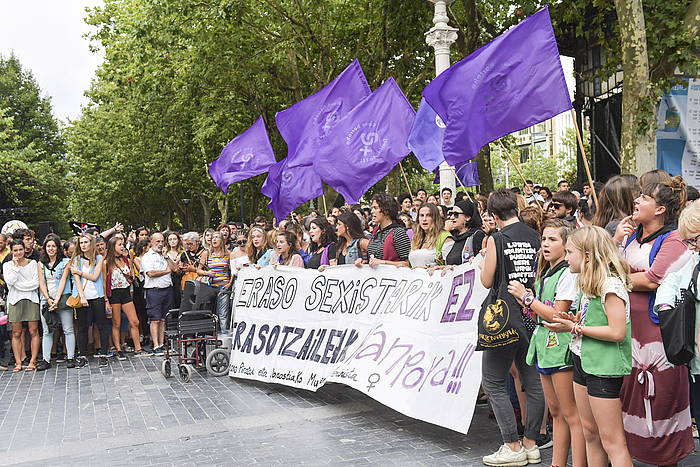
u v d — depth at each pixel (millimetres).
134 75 23984
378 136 9477
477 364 5715
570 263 4273
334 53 23234
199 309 9578
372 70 22500
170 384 9086
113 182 41406
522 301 4629
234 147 12406
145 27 21297
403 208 11938
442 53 10922
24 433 7117
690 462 5082
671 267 4301
